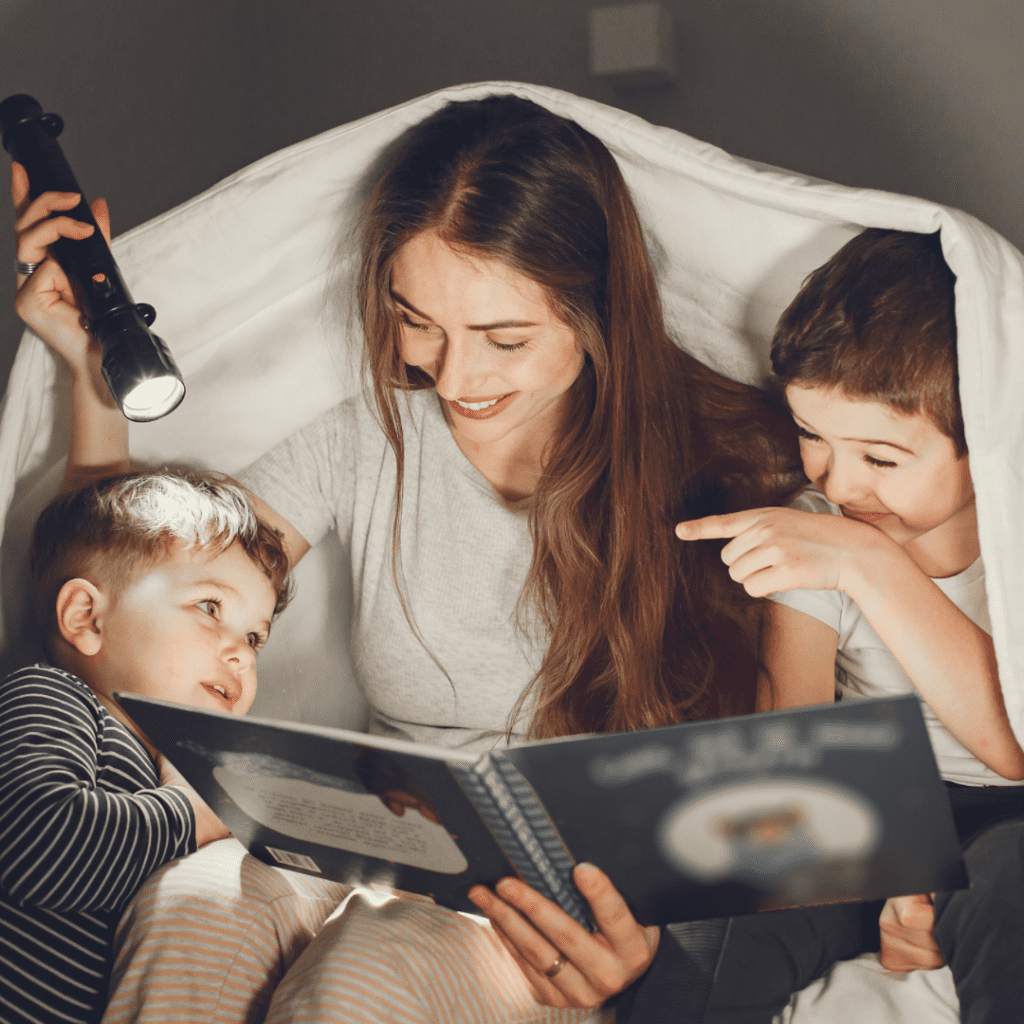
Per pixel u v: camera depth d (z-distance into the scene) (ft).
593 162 2.85
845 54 4.81
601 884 2.02
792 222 2.78
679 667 3.09
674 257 3.05
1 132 3.06
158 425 3.43
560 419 3.18
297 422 3.50
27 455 3.21
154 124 4.99
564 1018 2.28
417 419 3.31
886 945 2.35
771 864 1.94
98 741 2.67
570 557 3.10
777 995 2.24
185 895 2.23
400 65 5.58
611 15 5.07
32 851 2.24
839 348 2.53
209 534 3.00
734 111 5.03
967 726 2.54
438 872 2.14
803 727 1.75
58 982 2.27
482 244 2.58
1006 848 2.35
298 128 5.77
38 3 4.24
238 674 2.98
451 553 3.22
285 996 2.02
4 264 4.03
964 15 4.58
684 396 3.18
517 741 3.15
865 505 2.76
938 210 2.39
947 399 2.49
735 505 3.12
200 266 3.19
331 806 2.11
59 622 2.92
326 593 3.58
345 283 3.27
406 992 2.03
